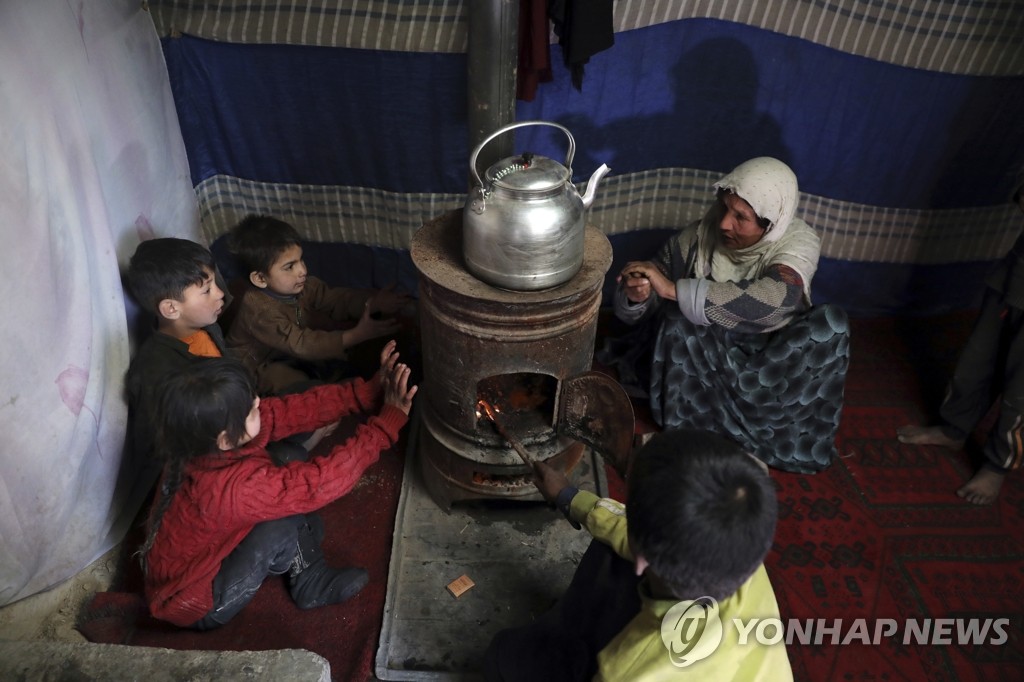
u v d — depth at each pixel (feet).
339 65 9.08
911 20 8.73
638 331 9.79
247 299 8.48
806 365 8.21
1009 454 8.05
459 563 7.35
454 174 9.93
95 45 7.25
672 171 10.14
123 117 7.82
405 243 10.66
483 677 6.35
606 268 6.53
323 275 11.16
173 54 9.00
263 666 5.25
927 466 8.84
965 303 11.31
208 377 5.52
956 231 10.54
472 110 7.62
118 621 6.71
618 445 6.59
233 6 8.70
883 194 10.21
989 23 8.75
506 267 5.98
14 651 5.31
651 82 9.32
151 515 6.31
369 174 10.03
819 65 9.15
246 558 6.28
